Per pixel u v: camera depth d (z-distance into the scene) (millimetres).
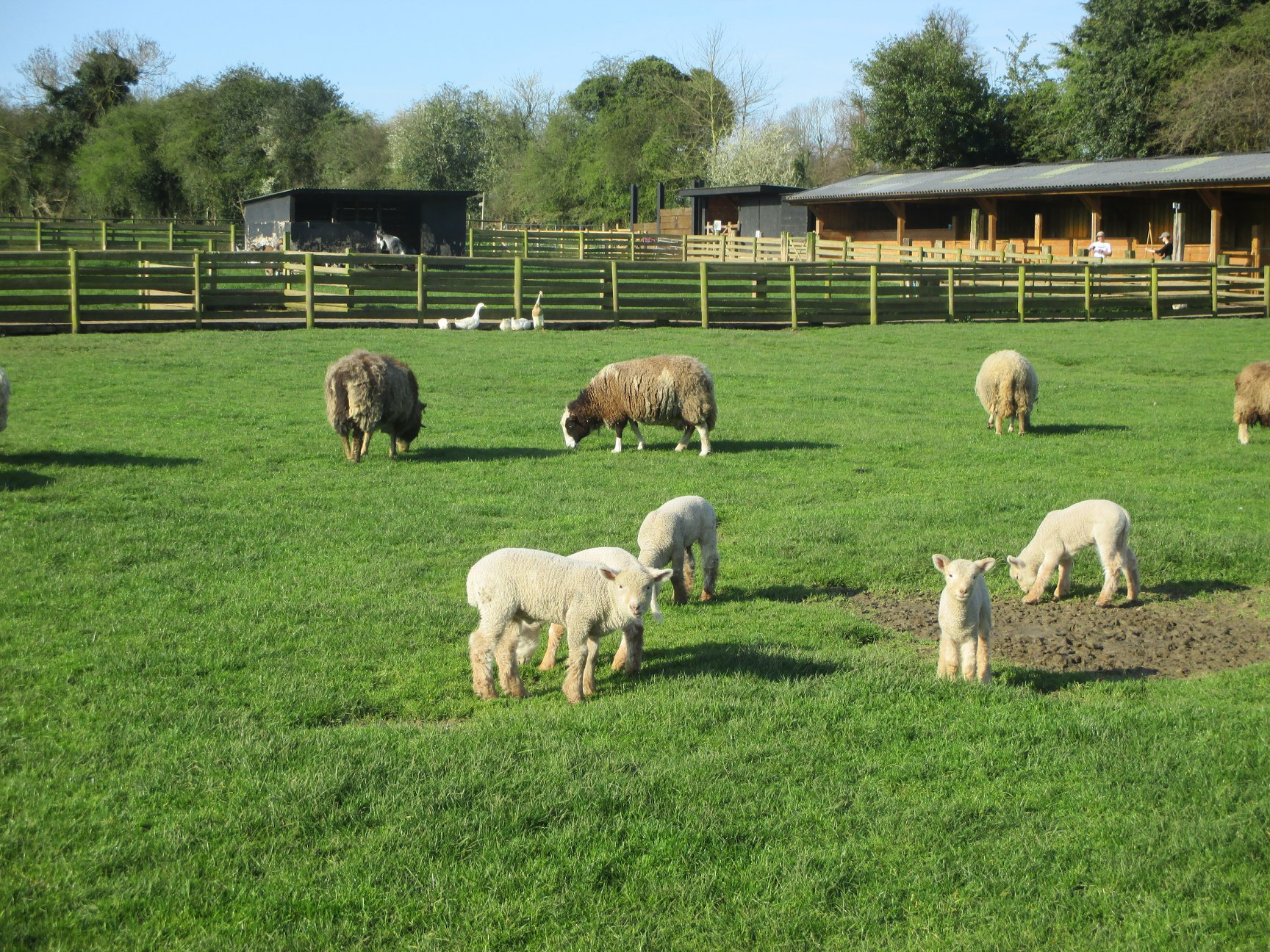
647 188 80750
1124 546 9070
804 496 12008
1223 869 4805
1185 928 4387
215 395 17094
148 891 4441
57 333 23547
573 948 4250
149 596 8172
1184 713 6508
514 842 4883
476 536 10078
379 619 7879
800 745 5902
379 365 12906
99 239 54188
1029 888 4676
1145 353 25297
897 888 4668
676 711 6309
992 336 27656
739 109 83438
